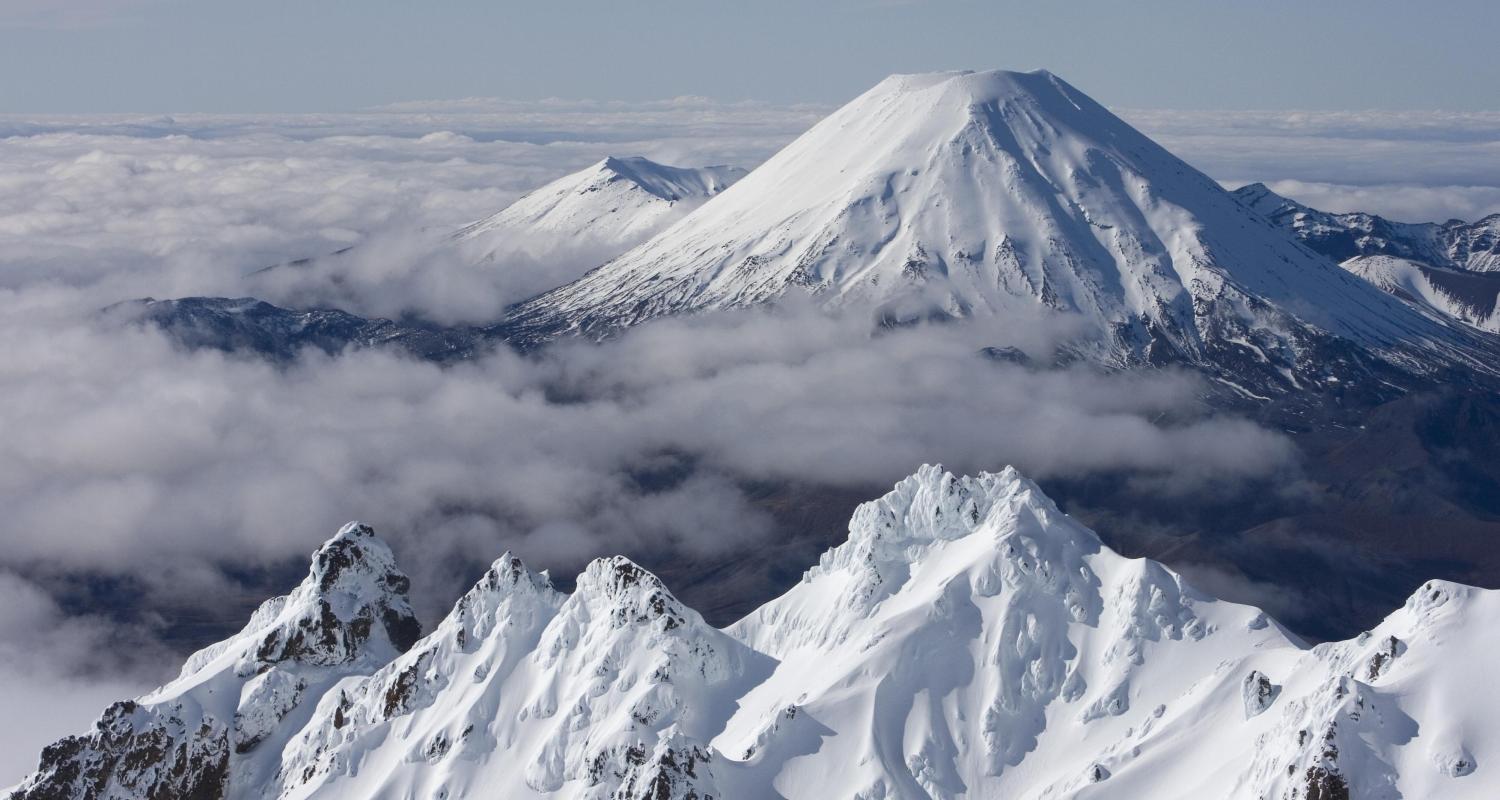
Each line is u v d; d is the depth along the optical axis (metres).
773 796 175.75
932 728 182.50
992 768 179.38
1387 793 144.12
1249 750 160.50
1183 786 162.62
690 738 175.88
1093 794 166.38
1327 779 145.38
